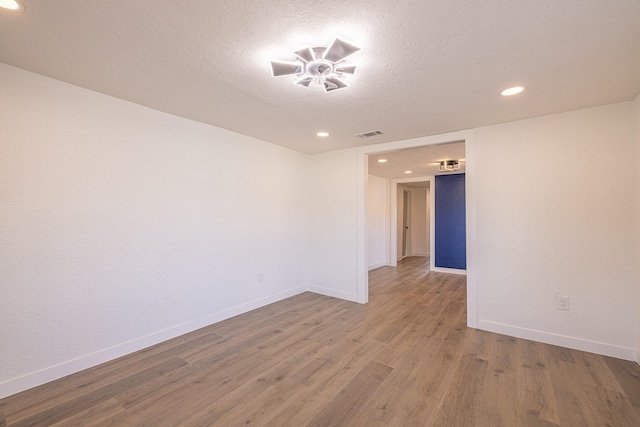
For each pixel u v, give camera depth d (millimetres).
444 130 3271
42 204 2080
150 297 2686
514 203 2916
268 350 2602
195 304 3061
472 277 3143
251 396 1934
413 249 9344
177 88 2250
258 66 1900
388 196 7496
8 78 1935
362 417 1736
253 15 1404
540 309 2787
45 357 2082
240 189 3551
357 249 4129
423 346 2689
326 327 3152
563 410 1792
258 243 3801
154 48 1706
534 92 2248
